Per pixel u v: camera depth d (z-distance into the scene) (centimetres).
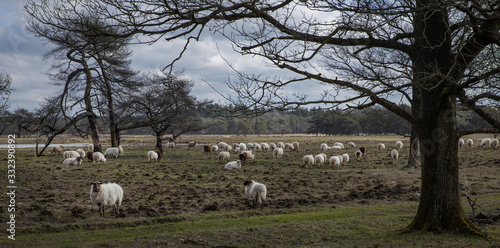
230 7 724
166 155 4188
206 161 3484
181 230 994
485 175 2180
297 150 5081
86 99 3706
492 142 4338
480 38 788
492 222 970
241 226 1044
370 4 745
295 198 1598
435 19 809
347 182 2105
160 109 4262
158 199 1545
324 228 980
